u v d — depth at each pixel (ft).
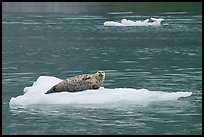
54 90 168.55
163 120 147.95
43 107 158.51
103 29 511.40
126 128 141.79
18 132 138.62
